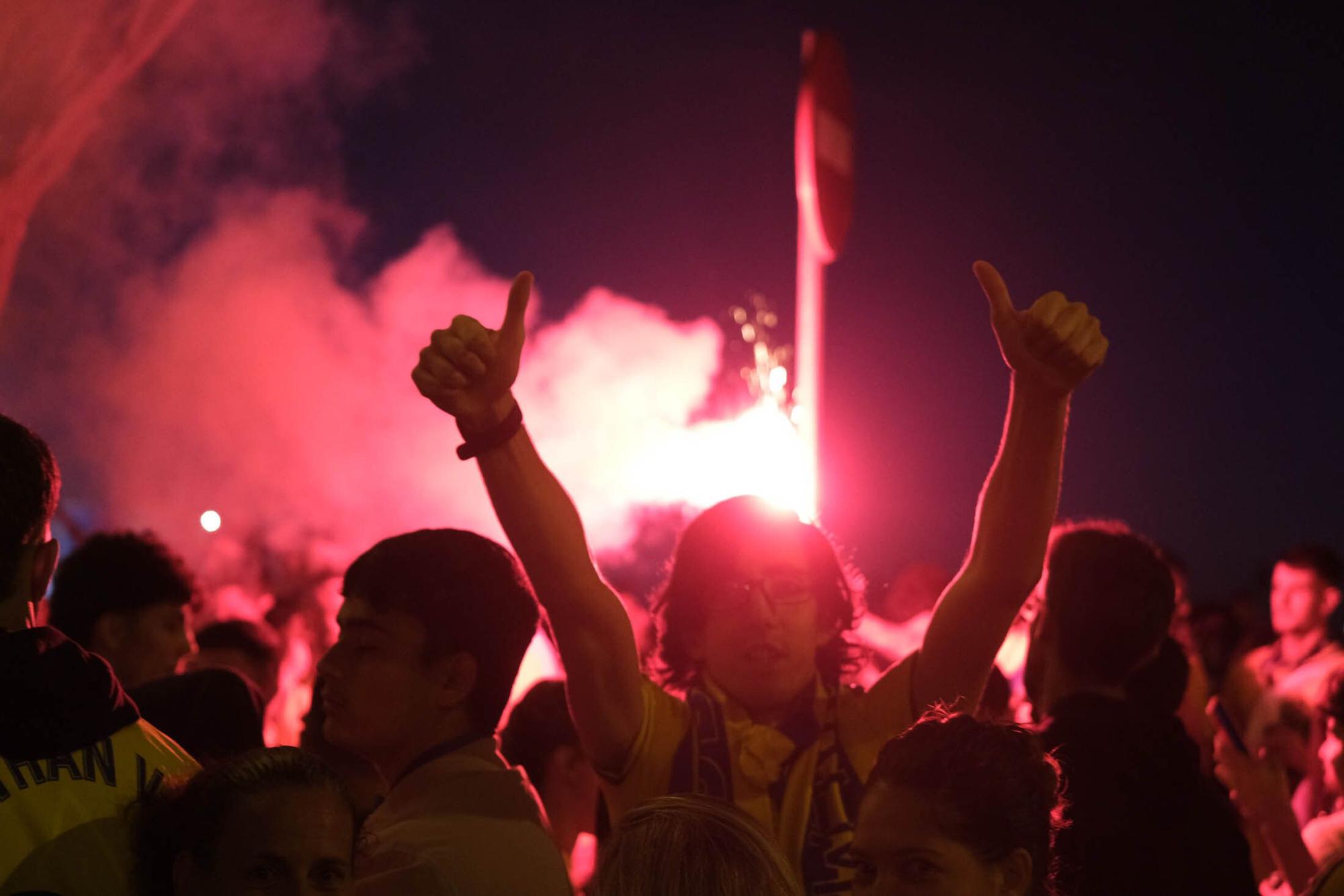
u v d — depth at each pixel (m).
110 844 2.21
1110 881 2.94
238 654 4.99
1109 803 3.00
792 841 2.73
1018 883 2.07
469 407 2.56
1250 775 3.84
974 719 2.18
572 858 4.14
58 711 2.24
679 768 2.76
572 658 2.71
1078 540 3.40
